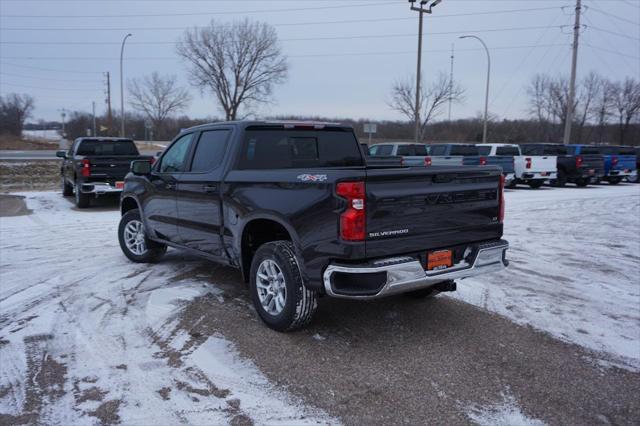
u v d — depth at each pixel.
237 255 5.01
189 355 4.11
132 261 7.12
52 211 12.49
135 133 81.56
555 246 8.90
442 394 3.56
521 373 3.90
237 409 3.34
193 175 5.55
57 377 3.75
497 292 5.98
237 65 61.41
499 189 4.79
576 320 5.07
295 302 4.30
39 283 6.06
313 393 3.54
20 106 80.56
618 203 15.73
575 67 30.78
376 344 4.36
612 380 3.83
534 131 56.03
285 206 4.28
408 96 47.03
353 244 3.81
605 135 56.00
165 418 3.23
